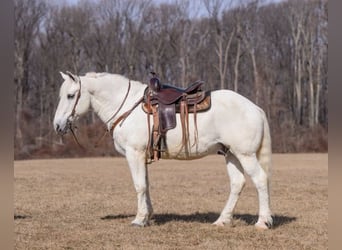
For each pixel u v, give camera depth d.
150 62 51.56
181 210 10.44
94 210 10.51
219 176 19.36
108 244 7.25
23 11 48.72
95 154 39.28
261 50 52.94
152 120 8.14
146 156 8.27
